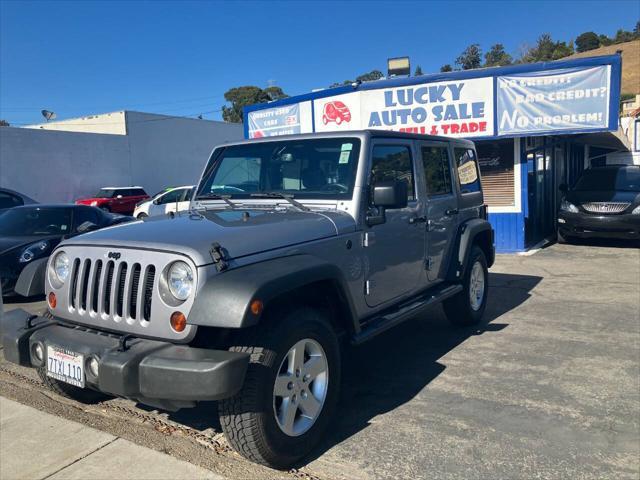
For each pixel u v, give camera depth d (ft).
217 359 9.39
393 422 13.04
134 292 10.67
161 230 11.50
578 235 40.75
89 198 86.63
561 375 15.81
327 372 11.69
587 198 40.65
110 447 11.73
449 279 18.85
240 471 10.86
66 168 89.66
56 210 30.42
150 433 12.54
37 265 13.28
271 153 15.34
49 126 109.50
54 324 11.98
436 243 17.87
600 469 10.84
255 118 49.01
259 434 10.21
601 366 16.46
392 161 15.49
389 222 14.96
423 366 16.88
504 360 17.22
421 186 17.06
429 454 11.49
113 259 10.97
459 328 20.93
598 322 21.25
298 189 14.62
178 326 10.02
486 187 40.24
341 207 13.71
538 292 26.78
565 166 54.24
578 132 36.27
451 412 13.52
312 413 11.42
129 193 87.66
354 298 13.52
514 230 39.42
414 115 40.50
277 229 11.76
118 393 9.73
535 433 12.34
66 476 10.67
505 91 37.73
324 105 44.09
